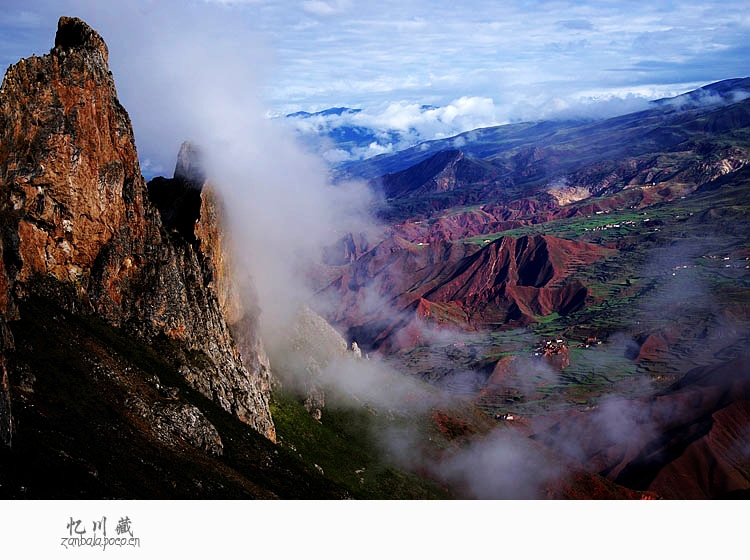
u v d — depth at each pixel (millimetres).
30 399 65750
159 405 80250
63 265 87875
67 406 68688
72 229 88688
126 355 85188
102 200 92188
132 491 61656
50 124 88062
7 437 56688
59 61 91062
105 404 73688
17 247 82125
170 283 97562
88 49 94062
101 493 57844
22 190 85188
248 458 88688
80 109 90812
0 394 56344
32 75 88312
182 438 79625
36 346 73938
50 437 61562
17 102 86562
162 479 67312
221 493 72312
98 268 91312
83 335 81812
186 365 94125
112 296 92062
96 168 91938
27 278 82875
